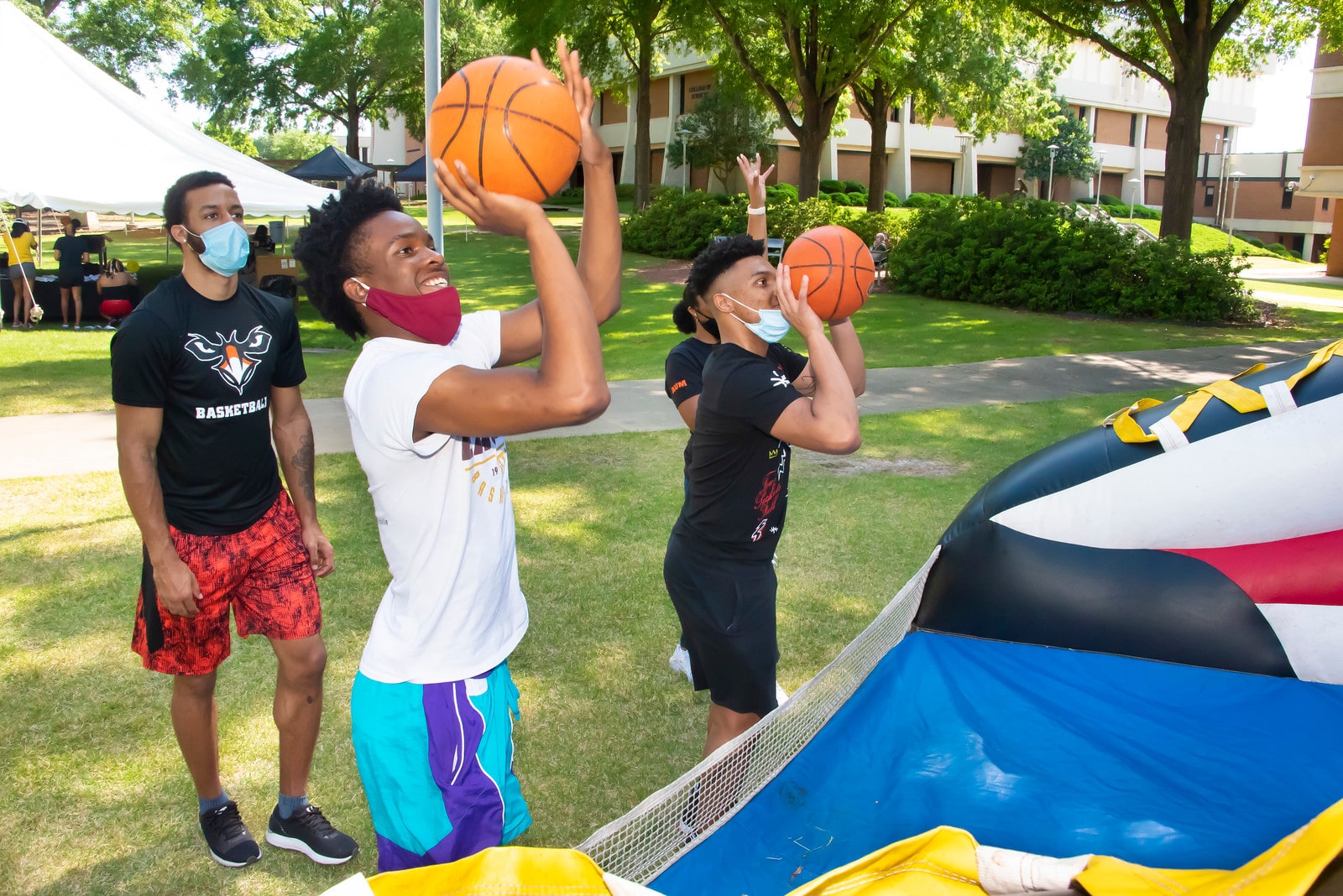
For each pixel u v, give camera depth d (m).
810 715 3.11
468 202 1.73
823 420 2.45
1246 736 3.02
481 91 1.73
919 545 5.68
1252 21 21.80
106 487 6.53
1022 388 10.40
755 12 22.95
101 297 15.05
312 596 2.92
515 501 6.46
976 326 15.70
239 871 2.92
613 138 50.72
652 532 5.87
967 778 2.88
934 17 23.27
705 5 24.69
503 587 2.16
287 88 49.78
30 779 3.32
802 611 4.78
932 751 3.03
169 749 3.53
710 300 2.93
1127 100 56.38
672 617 4.70
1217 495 3.41
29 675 4.04
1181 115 18.81
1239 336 14.96
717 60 28.02
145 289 17.91
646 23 28.72
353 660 4.23
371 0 48.66
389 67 46.84
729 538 2.86
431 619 2.04
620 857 2.31
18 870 2.88
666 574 3.03
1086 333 15.02
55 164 12.55
